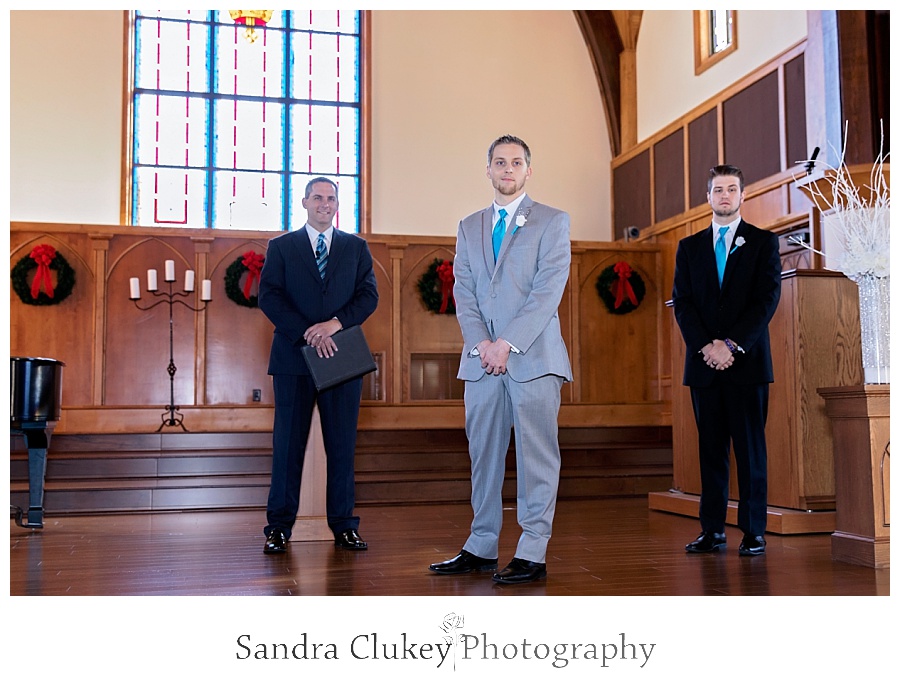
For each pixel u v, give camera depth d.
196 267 7.94
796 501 4.39
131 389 7.72
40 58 9.22
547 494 3.07
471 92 10.22
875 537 3.34
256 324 7.99
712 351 3.65
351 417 4.04
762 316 3.67
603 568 3.33
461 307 3.19
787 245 7.38
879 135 6.02
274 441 4.02
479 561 3.26
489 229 3.20
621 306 8.78
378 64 10.05
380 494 6.22
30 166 9.09
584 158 10.44
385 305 8.30
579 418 8.54
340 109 10.08
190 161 9.70
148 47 9.71
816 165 6.44
